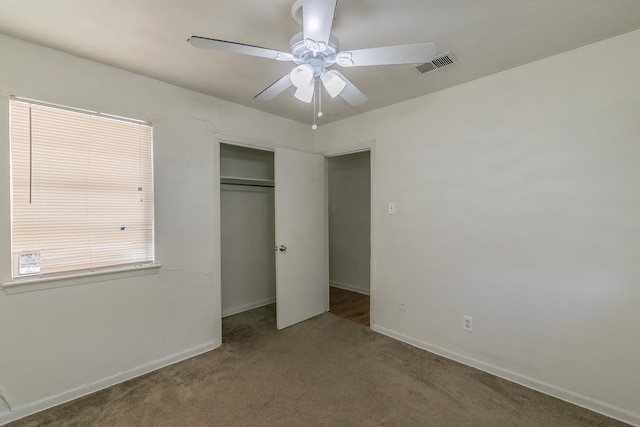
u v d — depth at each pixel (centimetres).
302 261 344
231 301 366
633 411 178
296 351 269
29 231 190
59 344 197
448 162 256
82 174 209
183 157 256
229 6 152
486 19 163
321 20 122
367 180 452
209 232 273
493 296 232
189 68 221
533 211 213
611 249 184
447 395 205
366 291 455
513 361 222
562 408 192
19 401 183
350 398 202
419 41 184
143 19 163
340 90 170
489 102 232
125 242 228
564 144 200
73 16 159
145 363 234
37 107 191
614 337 184
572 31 175
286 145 340
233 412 188
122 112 223
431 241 268
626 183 180
